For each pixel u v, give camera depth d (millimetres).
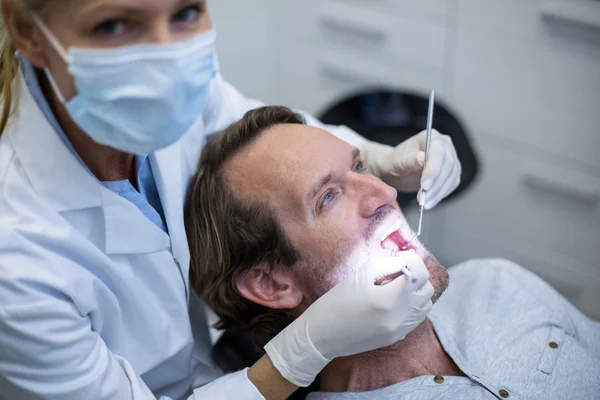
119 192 1220
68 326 1077
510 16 2172
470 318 1430
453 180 1443
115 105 983
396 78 2568
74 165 1125
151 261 1258
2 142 1126
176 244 1288
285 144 1327
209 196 1354
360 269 1221
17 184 1095
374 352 1328
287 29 2805
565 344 1376
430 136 1472
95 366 1118
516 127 2314
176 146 1311
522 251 2459
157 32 938
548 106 2215
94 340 1135
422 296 1206
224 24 2750
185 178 1378
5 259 1041
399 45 2502
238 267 1357
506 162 2383
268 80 2990
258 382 1245
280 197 1294
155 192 1313
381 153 1589
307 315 1232
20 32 987
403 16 2436
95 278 1157
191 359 1465
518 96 2270
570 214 2299
